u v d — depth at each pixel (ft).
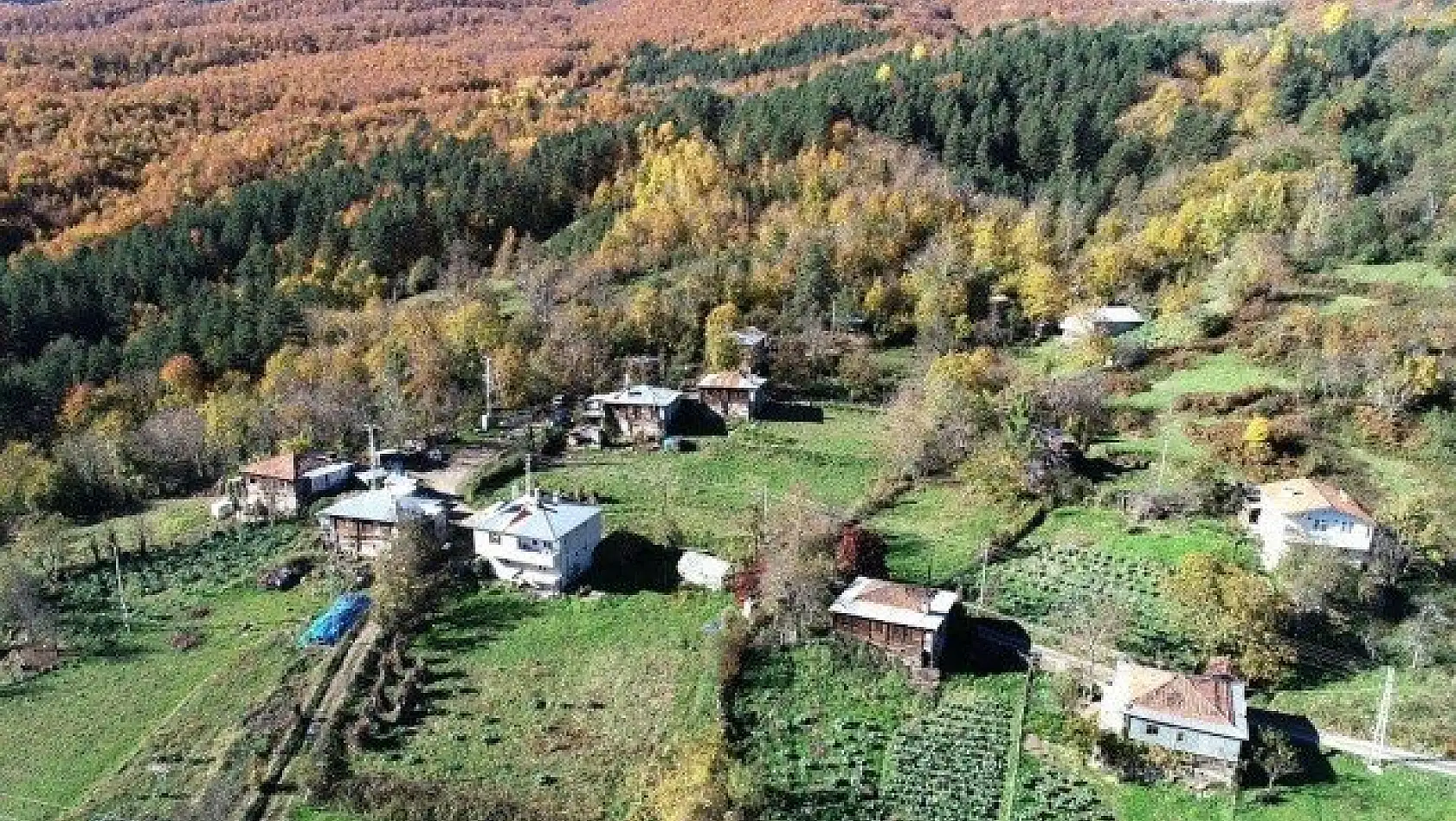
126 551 321.93
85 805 216.54
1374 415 325.42
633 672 249.55
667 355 447.42
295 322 489.26
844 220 506.89
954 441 335.26
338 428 393.29
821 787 212.64
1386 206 431.02
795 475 347.15
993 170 573.74
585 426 389.39
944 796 209.36
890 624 243.81
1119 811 205.57
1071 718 224.12
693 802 195.83
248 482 340.39
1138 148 568.82
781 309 472.85
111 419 414.21
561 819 204.64
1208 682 220.64
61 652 269.03
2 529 351.05
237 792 216.74
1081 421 342.03
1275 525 273.95
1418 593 259.60
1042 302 454.40
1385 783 207.82
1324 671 236.43
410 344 441.68
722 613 267.39
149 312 504.02
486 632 267.80
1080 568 276.21
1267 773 209.46
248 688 249.96
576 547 287.89
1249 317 397.39
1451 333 347.56
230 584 297.74
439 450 371.76
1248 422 333.42
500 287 533.96
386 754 226.17
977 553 285.02
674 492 334.44
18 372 450.30
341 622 268.82
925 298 453.17
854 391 416.67
